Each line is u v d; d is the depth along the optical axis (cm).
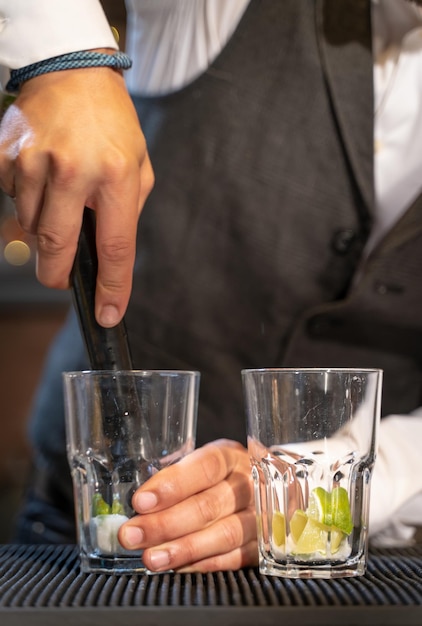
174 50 126
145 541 83
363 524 83
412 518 102
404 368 127
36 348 369
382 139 122
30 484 137
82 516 85
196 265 127
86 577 83
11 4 90
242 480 88
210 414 128
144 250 128
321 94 122
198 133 125
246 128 124
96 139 87
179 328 128
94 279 89
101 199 88
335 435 82
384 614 72
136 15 129
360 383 82
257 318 127
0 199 325
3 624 72
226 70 124
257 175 124
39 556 92
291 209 124
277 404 82
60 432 132
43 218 88
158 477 84
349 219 123
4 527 352
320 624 72
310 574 81
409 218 116
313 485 82
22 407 368
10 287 362
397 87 121
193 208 126
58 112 88
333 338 125
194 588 79
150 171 95
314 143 123
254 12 122
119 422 85
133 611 72
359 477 83
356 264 123
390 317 123
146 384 85
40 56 90
